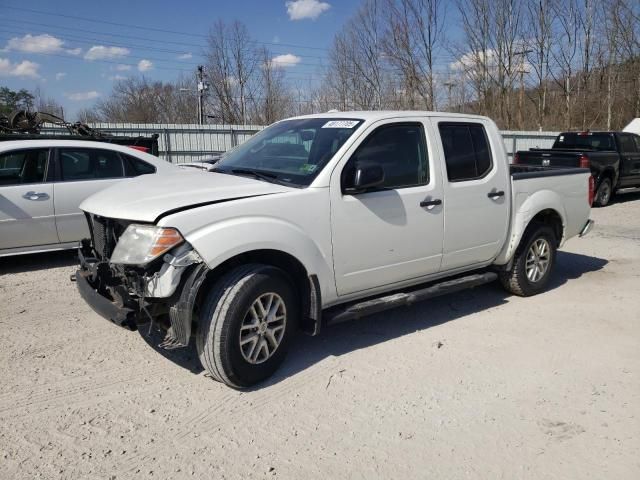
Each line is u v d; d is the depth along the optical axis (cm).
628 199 1481
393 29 3269
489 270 566
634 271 702
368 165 397
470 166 497
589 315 532
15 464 289
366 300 451
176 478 282
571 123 3509
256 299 360
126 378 387
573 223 620
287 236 370
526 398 369
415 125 459
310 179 397
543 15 3359
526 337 474
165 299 348
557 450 311
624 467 297
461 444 316
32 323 488
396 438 320
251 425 331
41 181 668
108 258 379
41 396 359
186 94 5016
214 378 378
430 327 495
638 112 3278
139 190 391
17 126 919
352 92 3425
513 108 3538
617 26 3275
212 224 346
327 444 313
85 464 291
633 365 421
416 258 456
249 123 3981
